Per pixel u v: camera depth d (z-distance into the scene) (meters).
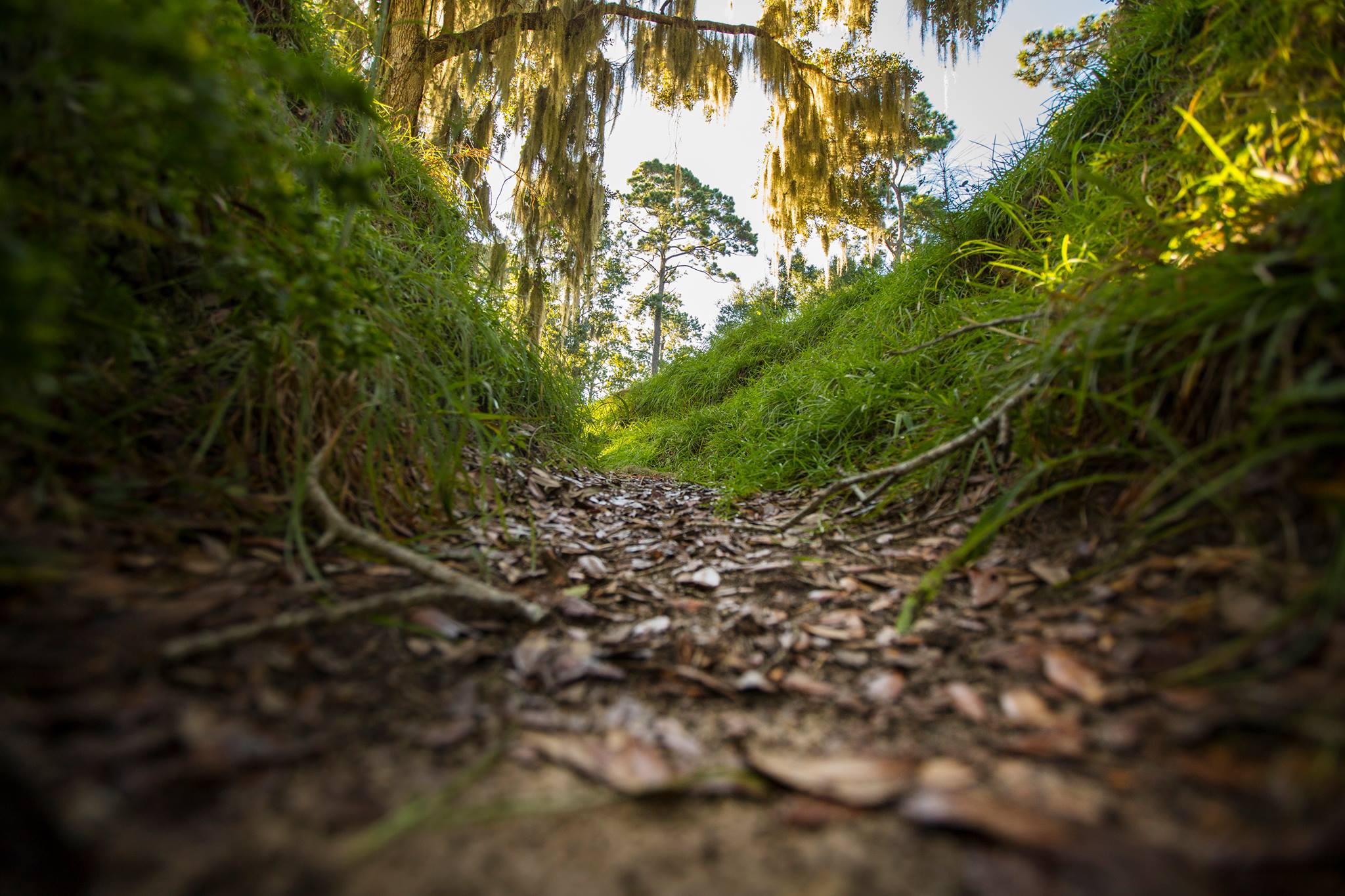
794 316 7.93
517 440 3.40
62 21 0.77
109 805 0.61
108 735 0.71
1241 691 0.87
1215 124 2.16
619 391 9.70
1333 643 0.87
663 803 0.79
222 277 1.37
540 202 6.36
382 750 0.84
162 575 1.13
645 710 1.09
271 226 1.53
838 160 7.66
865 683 1.19
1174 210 2.24
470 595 1.36
